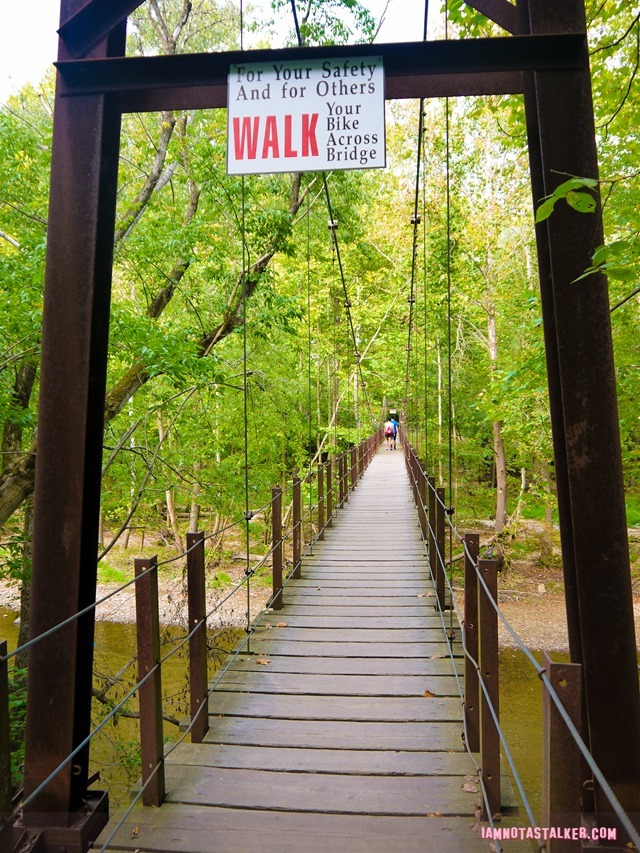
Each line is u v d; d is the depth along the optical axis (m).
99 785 6.76
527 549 20.98
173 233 8.66
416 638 4.46
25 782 2.05
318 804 2.37
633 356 7.63
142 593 2.37
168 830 2.20
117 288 11.88
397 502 12.30
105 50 2.21
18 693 5.86
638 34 3.82
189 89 2.38
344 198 13.34
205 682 3.04
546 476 18.12
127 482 10.70
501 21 2.20
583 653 2.01
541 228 2.24
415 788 2.49
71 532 2.08
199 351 8.32
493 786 2.26
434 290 18.41
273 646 4.30
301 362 17.94
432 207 17.28
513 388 8.29
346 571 6.59
